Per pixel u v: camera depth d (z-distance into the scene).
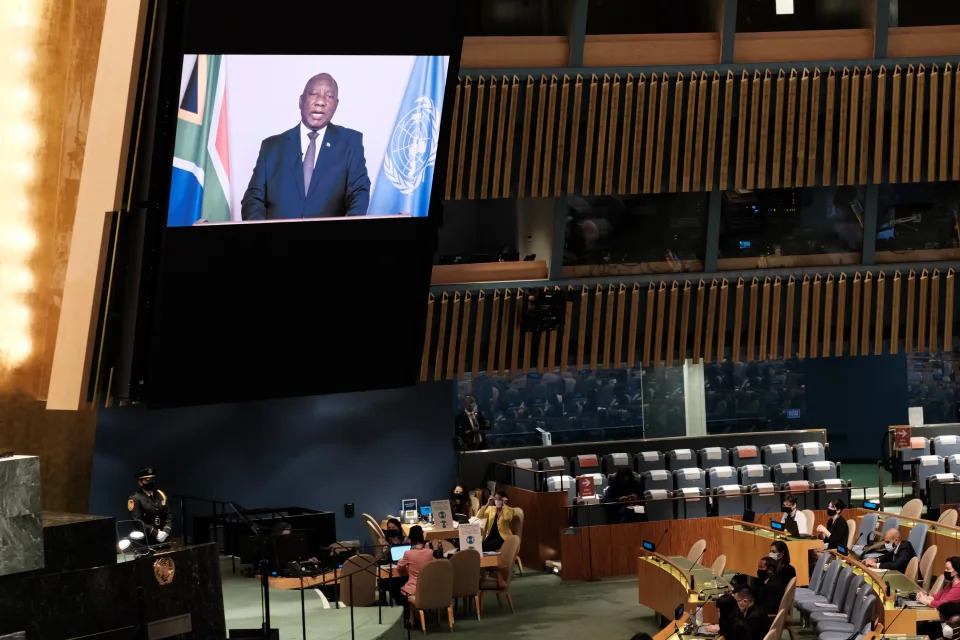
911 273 23.95
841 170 23.09
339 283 17.23
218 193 15.41
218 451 24.17
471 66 21.67
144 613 12.33
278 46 15.30
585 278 23.20
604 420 28.59
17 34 15.56
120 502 23.16
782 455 26.94
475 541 20.39
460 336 23.28
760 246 23.77
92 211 14.56
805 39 22.56
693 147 22.81
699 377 29.36
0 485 10.89
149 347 15.65
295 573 18.61
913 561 17.69
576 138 22.38
